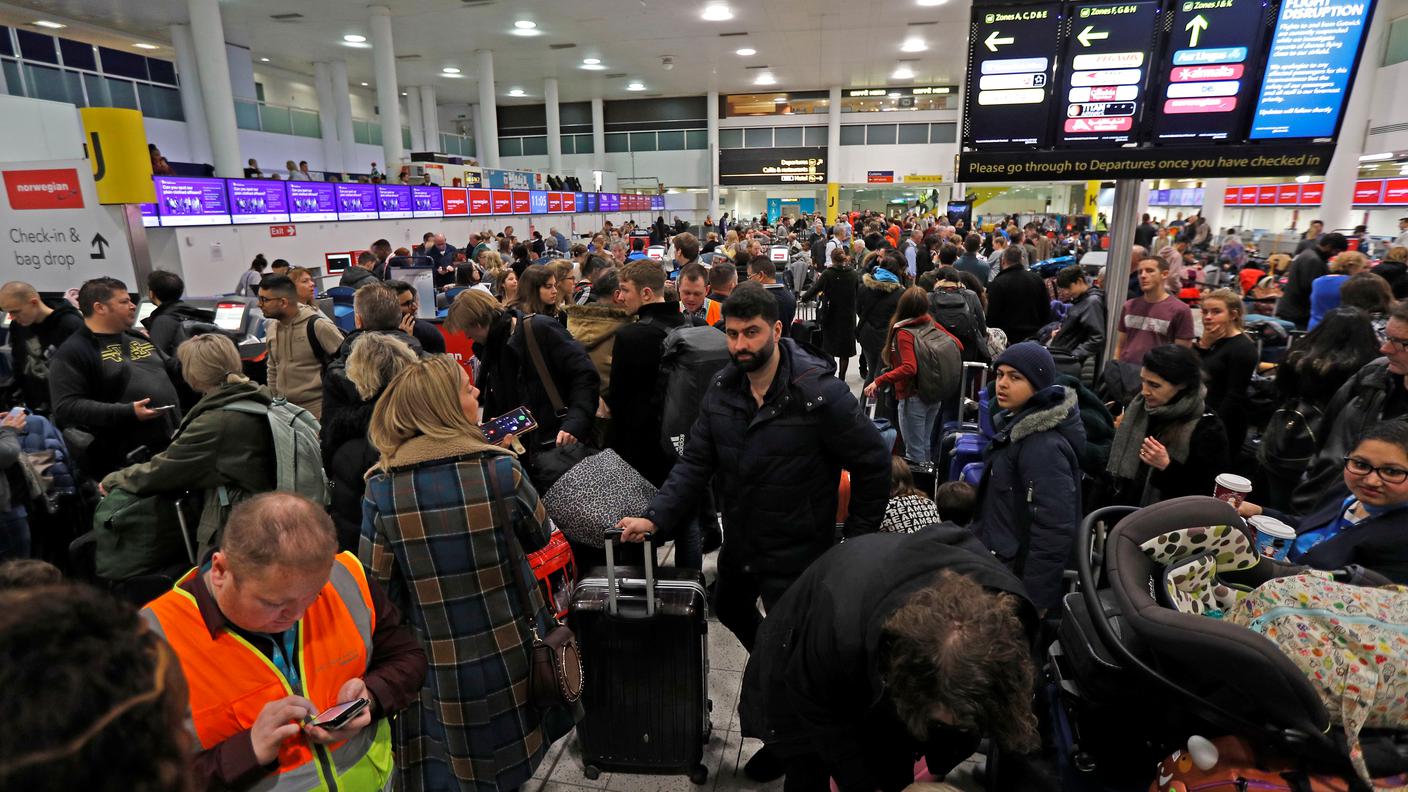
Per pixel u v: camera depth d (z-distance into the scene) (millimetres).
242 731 1166
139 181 4996
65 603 584
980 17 3561
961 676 945
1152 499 2438
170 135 16422
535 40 18797
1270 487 2994
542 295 3410
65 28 16016
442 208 15320
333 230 12203
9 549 2688
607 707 2139
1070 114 3594
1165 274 3840
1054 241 14812
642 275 3203
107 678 553
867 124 28203
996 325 6180
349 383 2342
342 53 19953
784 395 2033
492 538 1722
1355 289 3777
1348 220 14883
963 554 1315
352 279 6414
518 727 1839
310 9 15352
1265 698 1160
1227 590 1473
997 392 2246
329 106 20953
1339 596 1229
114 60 16141
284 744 1156
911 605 1061
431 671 1778
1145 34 3424
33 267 5188
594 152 29625
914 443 4547
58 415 3107
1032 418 2141
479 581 1733
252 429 2217
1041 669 1786
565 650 1783
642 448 3121
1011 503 2227
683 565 2957
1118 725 1483
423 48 19688
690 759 2170
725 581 2291
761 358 1978
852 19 16578
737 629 2365
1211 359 3219
